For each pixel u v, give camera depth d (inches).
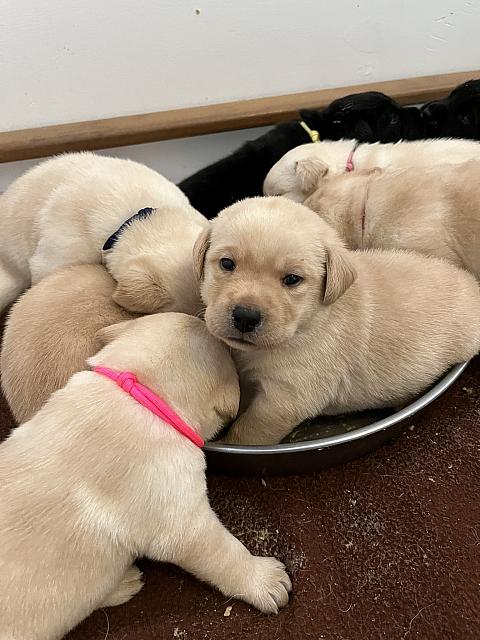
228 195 18.9
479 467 14.0
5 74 18.4
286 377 12.6
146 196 14.9
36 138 19.1
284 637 11.6
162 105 20.2
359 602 12.0
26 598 9.7
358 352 12.9
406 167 17.4
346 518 13.2
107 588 10.8
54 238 14.9
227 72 20.1
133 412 10.5
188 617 11.9
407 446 14.5
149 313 13.0
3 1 17.0
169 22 18.5
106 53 18.7
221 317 10.9
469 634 11.6
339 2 19.4
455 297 13.7
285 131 19.7
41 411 11.1
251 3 18.7
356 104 19.6
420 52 21.3
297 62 20.5
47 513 10.0
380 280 13.5
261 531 13.0
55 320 12.6
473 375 15.9
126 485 10.3
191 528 10.7
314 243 11.4
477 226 15.1
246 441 13.3
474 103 19.6
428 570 12.4
